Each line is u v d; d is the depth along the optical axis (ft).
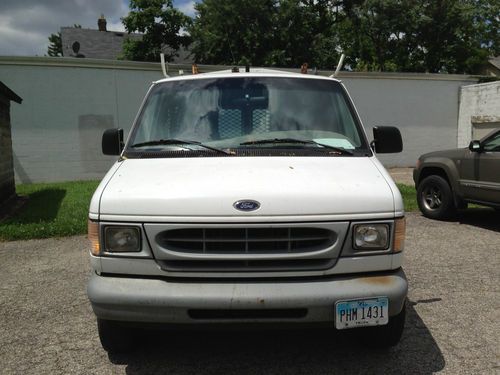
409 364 11.45
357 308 9.75
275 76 14.30
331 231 9.85
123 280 9.93
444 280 17.48
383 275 10.19
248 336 12.94
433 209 28.63
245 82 14.03
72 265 20.12
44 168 50.55
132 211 9.89
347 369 11.25
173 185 10.32
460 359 11.68
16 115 49.21
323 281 9.85
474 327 13.48
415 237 24.12
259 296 9.55
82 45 97.35
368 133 61.31
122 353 12.05
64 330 13.64
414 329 13.34
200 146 12.40
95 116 51.31
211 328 9.86
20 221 27.30
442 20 99.96
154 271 9.87
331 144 12.70
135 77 51.96
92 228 10.12
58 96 50.06
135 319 9.80
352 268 9.97
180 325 9.84
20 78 48.83
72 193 39.09
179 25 85.05
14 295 16.62
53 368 11.51
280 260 9.81
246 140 12.66
